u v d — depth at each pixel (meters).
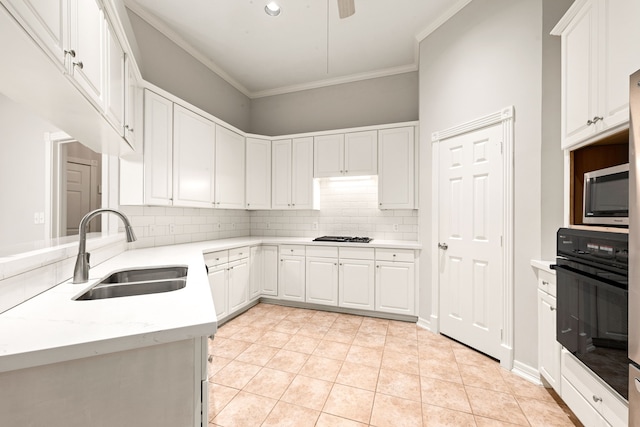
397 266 3.02
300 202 3.75
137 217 2.56
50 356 0.72
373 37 3.03
